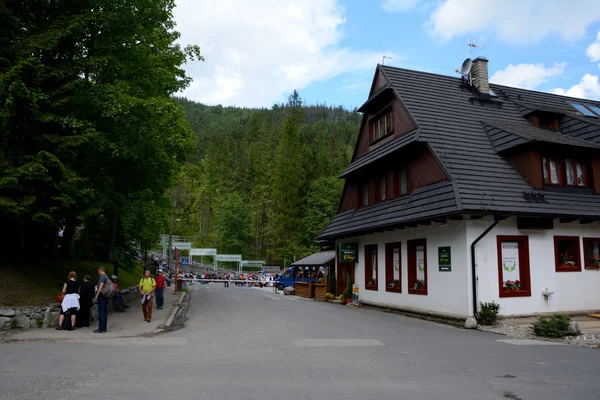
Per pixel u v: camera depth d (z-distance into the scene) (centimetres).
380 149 2205
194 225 9806
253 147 11438
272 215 8225
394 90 2125
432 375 781
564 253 1744
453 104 2166
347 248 2412
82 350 1007
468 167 1728
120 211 2056
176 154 2103
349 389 684
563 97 2647
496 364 877
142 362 869
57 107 1494
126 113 1578
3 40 1438
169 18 2317
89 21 1569
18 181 1401
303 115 18288
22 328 1307
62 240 2342
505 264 1617
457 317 1541
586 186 1859
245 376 760
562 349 1058
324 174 8231
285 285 4375
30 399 614
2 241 1748
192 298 2909
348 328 1419
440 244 1702
